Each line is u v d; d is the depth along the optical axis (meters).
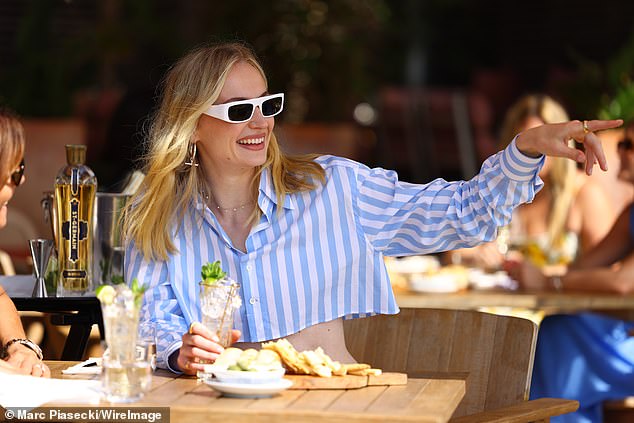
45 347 10.27
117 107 13.87
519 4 34.06
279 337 6.97
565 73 27.70
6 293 7.71
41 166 18.36
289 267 7.01
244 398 5.59
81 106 23.86
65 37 26.91
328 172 7.23
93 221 7.91
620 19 31.78
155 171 6.98
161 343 6.59
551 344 10.65
